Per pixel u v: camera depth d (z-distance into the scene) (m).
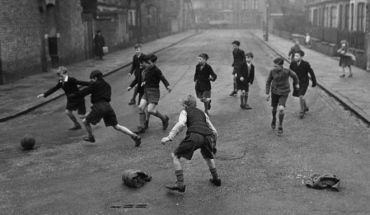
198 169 7.74
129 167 7.92
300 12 63.00
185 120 6.68
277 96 10.05
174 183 7.07
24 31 19.67
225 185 6.96
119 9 38.38
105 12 33.50
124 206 6.25
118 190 6.85
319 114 12.13
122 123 11.31
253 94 15.26
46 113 12.76
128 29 41.28
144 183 7.12
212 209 6.10
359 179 7.17
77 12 26.89
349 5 33.88
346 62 18.81
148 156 8.53
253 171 7.59
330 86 16.41
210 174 7.47
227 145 9.20
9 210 6.18
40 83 18.00
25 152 8.90
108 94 9.05
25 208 6.24
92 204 6.34
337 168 7.71
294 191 6.69
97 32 28.41
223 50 36.03
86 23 28.64
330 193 6.60
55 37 23.42
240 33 74.56
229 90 16.06
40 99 14.41
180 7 80.94
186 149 6.53
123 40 38.69
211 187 6.89
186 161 8.21
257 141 9.47
